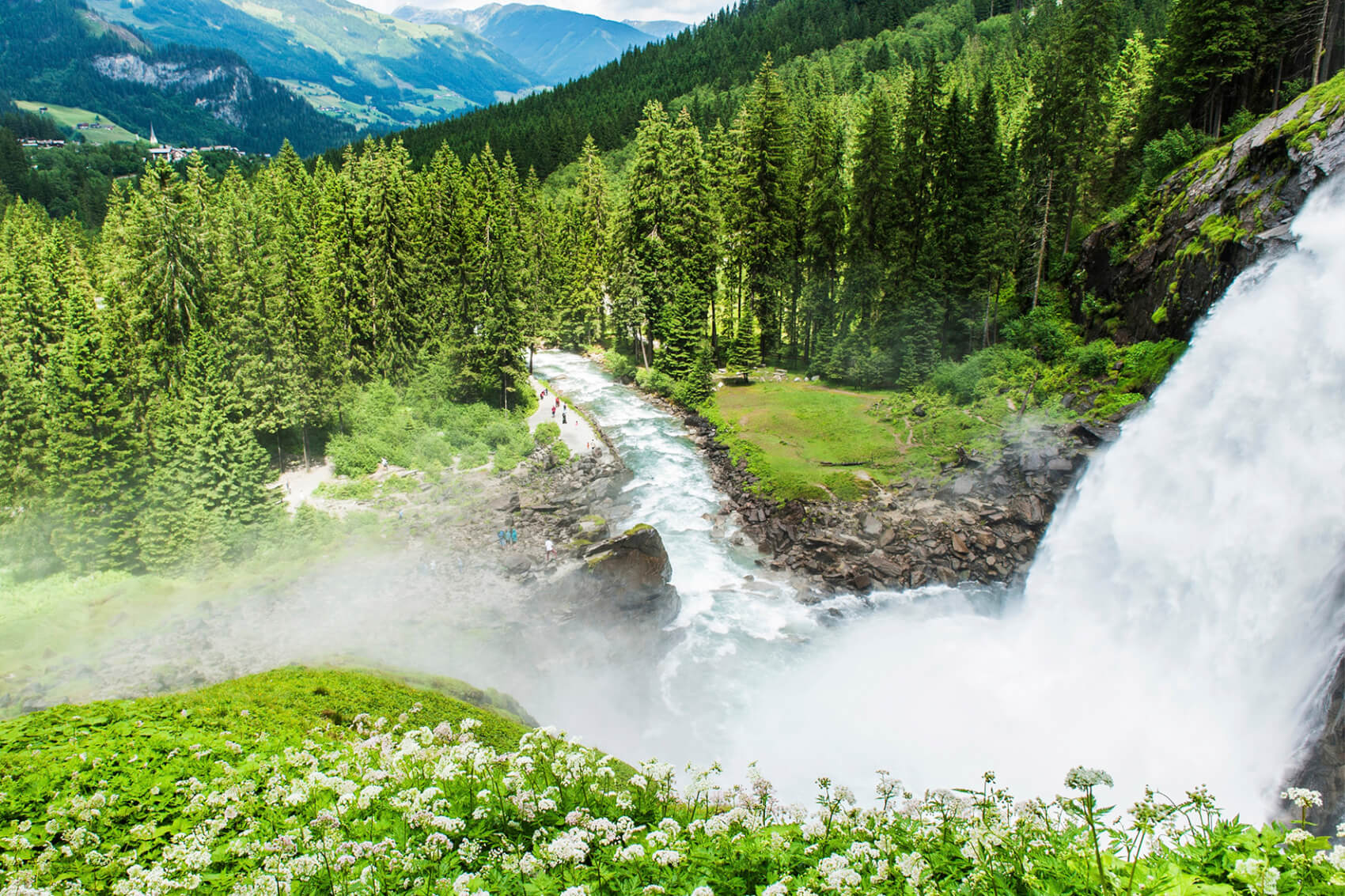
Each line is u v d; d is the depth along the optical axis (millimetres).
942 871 6203
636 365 62094
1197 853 5617
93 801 9750
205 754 12281
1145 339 35781
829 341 53438
